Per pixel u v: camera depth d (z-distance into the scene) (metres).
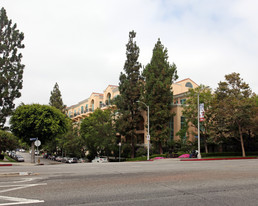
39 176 10.43
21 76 38.66
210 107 37.41
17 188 7.42
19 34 40.56
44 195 6.43
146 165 17.23
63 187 7.61
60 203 5.61
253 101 34.47
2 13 40.16
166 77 39.59
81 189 7.28
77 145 54.09
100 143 43.44
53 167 15.88
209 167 15.03
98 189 7.29
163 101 38.44
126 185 7.98
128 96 41.69
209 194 6.66
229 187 7.66
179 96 46.56
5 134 47.19
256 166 15.90
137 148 44.16
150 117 38.47
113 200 5.93
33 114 34.03
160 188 7.46
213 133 34.78
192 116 36.72
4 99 37.16
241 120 34.12
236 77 38.16
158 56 40.28
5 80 36.72
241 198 6.23
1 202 5.65
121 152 44.16
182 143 38.53
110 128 43.75
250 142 40.25
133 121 40.84
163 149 39.91
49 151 79.44
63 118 37.66
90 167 15.47
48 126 34.44
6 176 10.50
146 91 39.94
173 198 6.18
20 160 47.91
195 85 52.72
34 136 35.09
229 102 34.62
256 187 7.70
